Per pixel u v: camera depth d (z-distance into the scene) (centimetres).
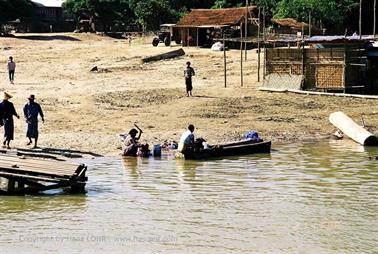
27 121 4981
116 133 5734
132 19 18062
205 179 4150
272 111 6775
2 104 4900
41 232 3030
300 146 5438
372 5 14400
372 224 3191
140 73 9281
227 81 8562
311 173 4353
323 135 5944
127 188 3891
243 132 5916
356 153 5116
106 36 16238
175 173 4328
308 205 3534
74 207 3466
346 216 3325
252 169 4475
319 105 7050
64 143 5272
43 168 3772
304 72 7806
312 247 2852
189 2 17025
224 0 16025
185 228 3108
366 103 7144
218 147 4934
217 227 3127
